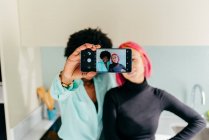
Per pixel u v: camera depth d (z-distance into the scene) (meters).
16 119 1.11
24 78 1.19
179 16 1.00
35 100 1.32
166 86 1.33
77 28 1.07
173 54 1.29
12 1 1.05
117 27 1.04
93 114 0.81
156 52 1.30
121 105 0.78
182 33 1.01
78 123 0.81
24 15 1.09
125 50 0.74
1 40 0.97
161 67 1.31
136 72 0.76
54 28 1.08
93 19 1.05
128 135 0.78
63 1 1.06
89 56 0.73
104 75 0.88
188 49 1.28
